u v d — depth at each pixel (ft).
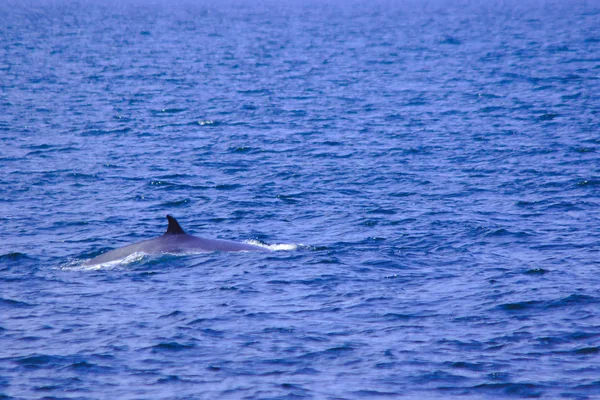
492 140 612.29
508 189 453.99
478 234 362.94
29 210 417.69
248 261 319.06
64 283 297.74
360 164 531.50
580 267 309.83
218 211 415.03
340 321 255.09
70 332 247.70
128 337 242.99
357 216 398.83
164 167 528.63
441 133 651.25
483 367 219.61
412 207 416.46
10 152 575.38
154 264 315.99
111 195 451.53
